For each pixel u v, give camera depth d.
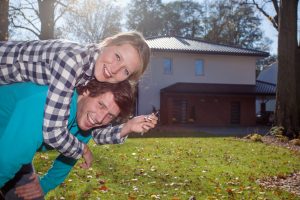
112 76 3.24
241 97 34.69
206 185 7.97
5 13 14.07
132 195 6.77
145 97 33.38
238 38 68.44
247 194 7.39
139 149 13.16
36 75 3.04
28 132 2.69
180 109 33.53
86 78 3.21
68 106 2.90
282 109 21.86
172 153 12.77
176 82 34.31
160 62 33.88
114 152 11.96
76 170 8.34
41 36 25.03
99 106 3.02
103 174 8.35
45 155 10.12
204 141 17.73
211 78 35.31
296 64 23.66
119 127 3.67
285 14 22.09
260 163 11.59
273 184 8.66
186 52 33.88
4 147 2.64
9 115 2.80
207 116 33.94
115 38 3.33
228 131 27.45
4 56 3.16
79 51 3.11
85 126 3.11
